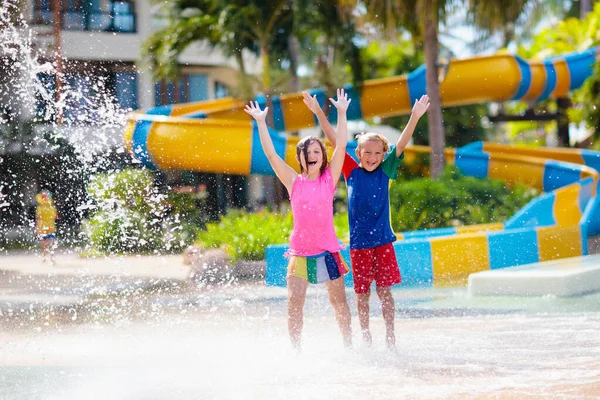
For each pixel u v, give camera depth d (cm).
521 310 612
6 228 2012
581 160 1736
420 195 1307
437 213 1298
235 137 1505
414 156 1827
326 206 462
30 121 1964
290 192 470
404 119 2802
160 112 1914
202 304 709
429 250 890
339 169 473
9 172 1998
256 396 346
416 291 781
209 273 974
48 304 723
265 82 1989
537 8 1580
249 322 587
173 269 1080
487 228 1090
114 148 1538
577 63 1936
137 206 1507
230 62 2661
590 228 1090
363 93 1900
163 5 2220
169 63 2094
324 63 1998
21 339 530
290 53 2100
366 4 1545
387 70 2953
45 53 2208
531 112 2161
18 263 1314
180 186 1916
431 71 1619
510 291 706
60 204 1916
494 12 1508
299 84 2072
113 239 1441
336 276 463
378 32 1572
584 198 1145
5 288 895
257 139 1511
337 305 469
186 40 2064
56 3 2227
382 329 543
